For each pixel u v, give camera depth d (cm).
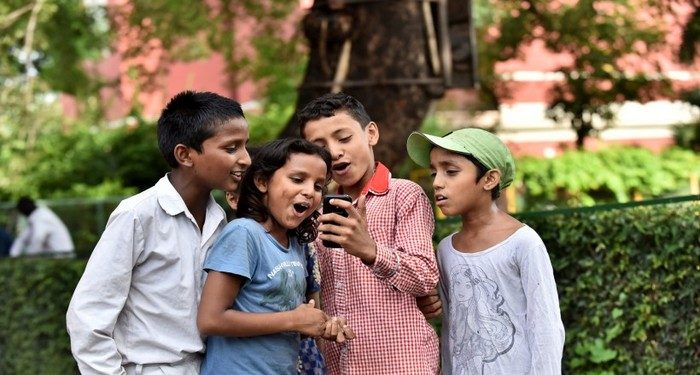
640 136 1941
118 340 443
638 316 577
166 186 446
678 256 560
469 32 862
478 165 452
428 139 453
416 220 455
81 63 1608
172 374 438
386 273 434
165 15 1338
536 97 1828
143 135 2173
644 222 572
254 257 423
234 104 450
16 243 1462
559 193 1420
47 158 2172
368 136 473
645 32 1298
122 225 437
